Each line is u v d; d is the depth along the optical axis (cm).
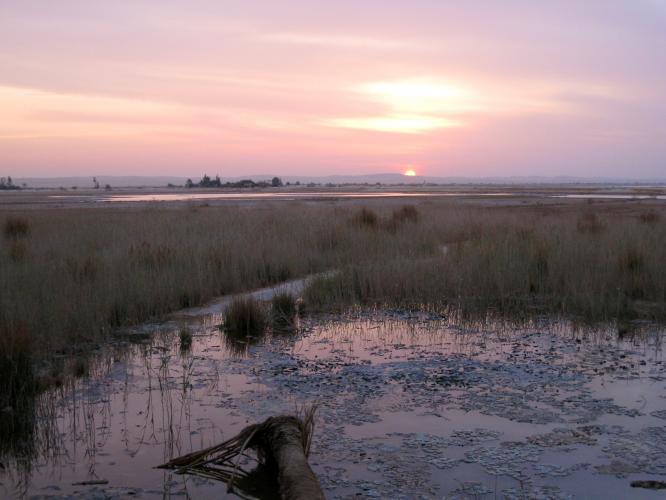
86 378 671
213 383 651
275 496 421
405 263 1262
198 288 1127
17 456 479
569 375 672
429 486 426
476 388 631
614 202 4984
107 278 1078
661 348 785
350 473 445
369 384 646
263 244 1508
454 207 3375
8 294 898
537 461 464
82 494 421
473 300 1052
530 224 1964
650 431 519
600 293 1020
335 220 2062
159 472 456
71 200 6494
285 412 564
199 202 5097
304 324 947
